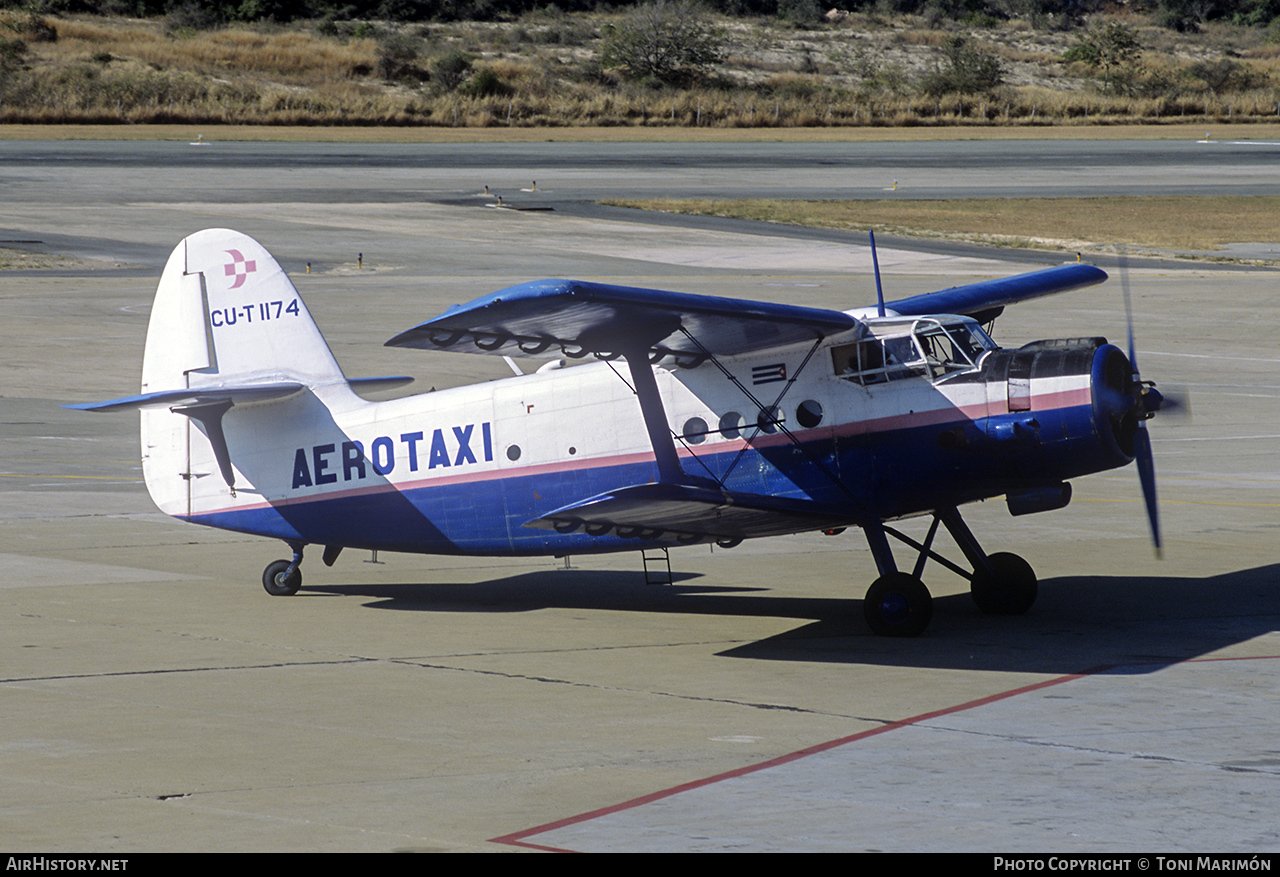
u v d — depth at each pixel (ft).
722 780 97.91
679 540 160.86
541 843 84.69
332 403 175.22
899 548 212.02
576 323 136.87
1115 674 131.03
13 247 621.31
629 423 160.76
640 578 189.88
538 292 121.80
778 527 154.30
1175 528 224.94
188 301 180.45
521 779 98.37
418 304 511.81
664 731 111.75
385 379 179.11
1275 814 89.61
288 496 176.65
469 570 196.34
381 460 172.14
